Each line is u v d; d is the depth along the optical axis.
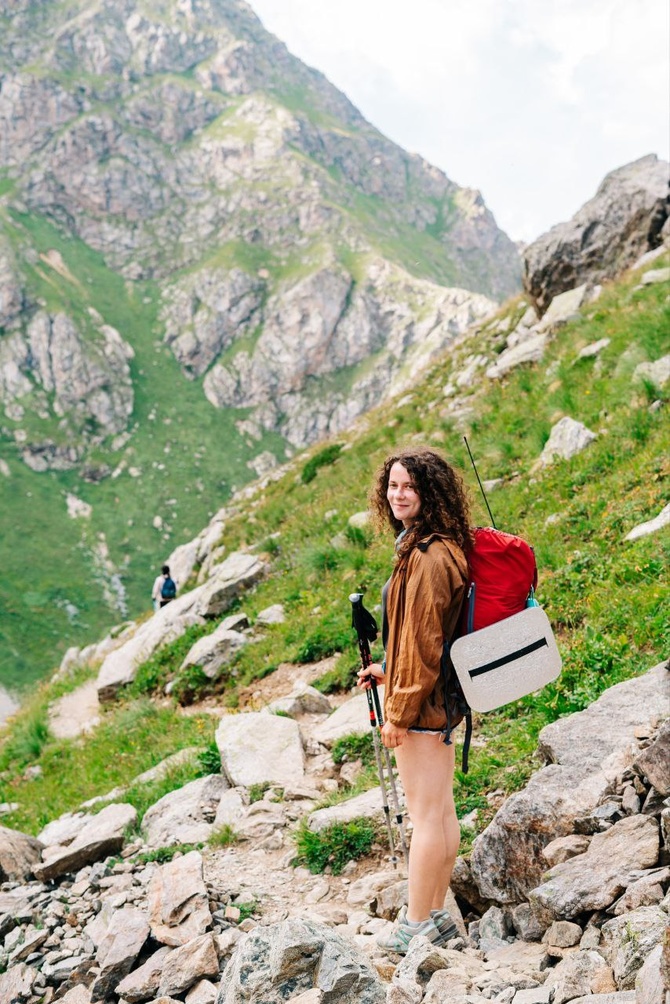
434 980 3.17
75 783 10.89
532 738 5.71
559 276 23.64
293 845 5.80
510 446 13.63
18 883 5.88
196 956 4.04
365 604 11.62
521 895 4.04
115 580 196.00
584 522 9.42
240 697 11.33
